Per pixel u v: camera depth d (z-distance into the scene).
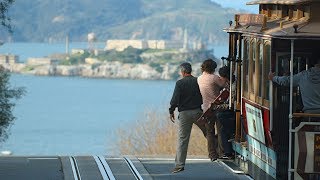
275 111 25.72
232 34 31.52
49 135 195.25
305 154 24.56
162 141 44.72
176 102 30.28
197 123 31.25
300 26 24.75
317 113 24.84
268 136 26.27
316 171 24.61
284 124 25.72
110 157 34.16
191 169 31.14
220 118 32.00
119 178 29.08
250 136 28.91
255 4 29.64
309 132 24.59
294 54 25.69
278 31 24.91
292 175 24.89
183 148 30.33
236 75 31.17
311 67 25.62
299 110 25.75
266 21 26.59
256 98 27.75
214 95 32.22
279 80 24.92
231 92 31.66
